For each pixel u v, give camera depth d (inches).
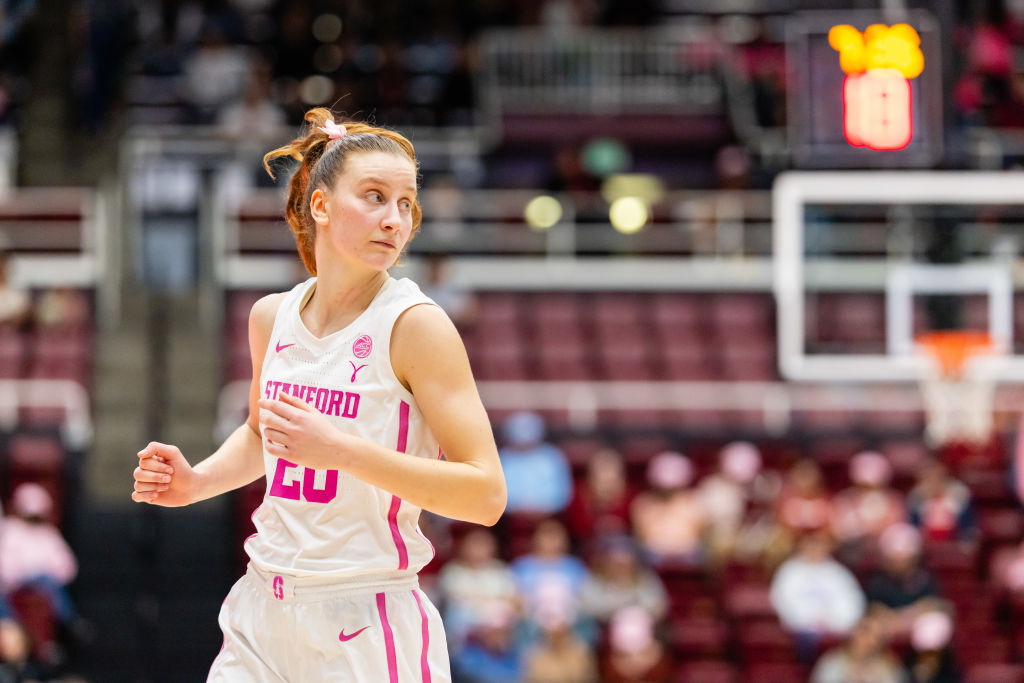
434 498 154.9
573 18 1023.0
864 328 745.0
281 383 168.2
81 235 806.5
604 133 977.5
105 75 884.0
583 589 579.5
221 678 167.5
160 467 173.0
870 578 625.6
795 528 625.0
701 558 620.1
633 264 837.2
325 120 173.6
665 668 565.9
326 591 163.2
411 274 804.0
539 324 804.0
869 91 710.5
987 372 703.7
